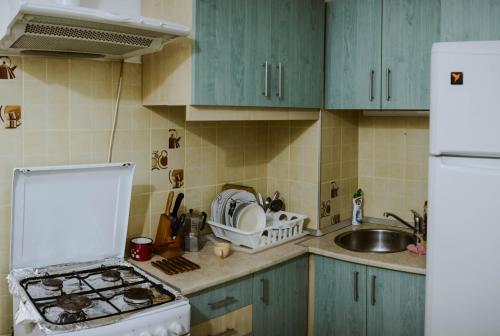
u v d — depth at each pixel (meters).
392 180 3.03
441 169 2.02
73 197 2.07
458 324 2.03
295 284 2.53
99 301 1.75
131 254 2.27
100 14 1.58
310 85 2.65
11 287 1.89
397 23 2.51
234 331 2.18
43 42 1.76
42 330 1.49
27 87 1.99
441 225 2.03
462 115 1.95
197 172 2.62
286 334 2.50
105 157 2.24
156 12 2.23
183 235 2.44
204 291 2.03
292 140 2.91
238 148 2.84
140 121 2.35
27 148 2.01
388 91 2.56
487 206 1.92
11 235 1.93
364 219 3.14
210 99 2.11
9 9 1.63
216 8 2.10
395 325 2.38
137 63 2.32
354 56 2.66
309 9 2.60
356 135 3.12
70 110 2.11
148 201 2.41
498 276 1.93
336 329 2.57
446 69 1.96
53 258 2.06
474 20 2.25
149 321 1.65
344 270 2.51
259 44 2.31
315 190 2.81
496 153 1.91
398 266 2.32
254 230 2.61
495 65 1.88
